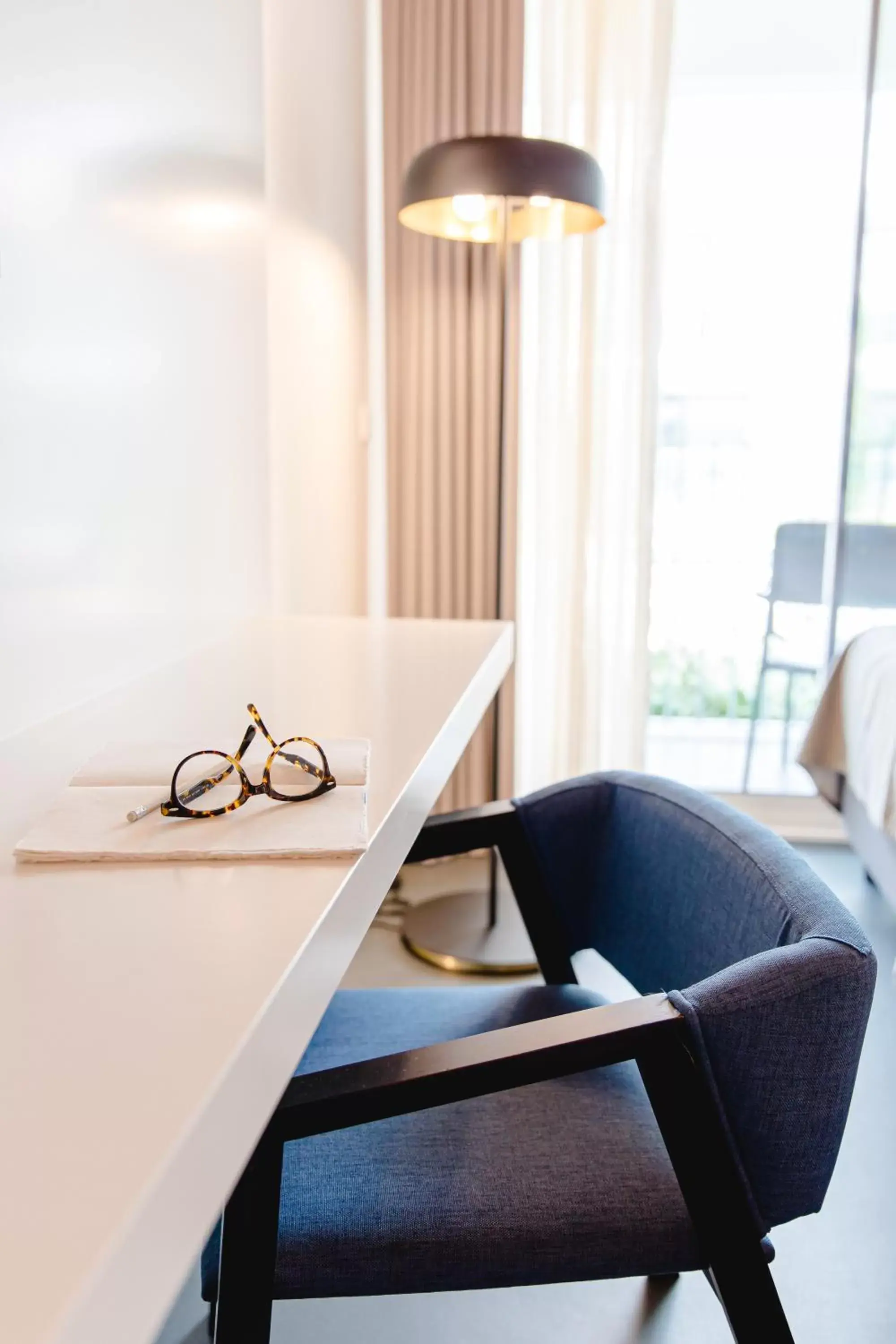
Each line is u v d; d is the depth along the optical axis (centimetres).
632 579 316
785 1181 86
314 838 73
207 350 165
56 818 77
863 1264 152
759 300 389
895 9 306
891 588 337
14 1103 42
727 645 420
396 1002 125
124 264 133
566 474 309
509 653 181
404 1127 100
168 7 145
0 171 103
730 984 84
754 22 357
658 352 301
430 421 301
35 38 108
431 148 224
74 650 121
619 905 126
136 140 135
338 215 262
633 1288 146
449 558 309
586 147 293
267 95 201
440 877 311
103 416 128
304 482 237
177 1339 129
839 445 333
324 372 254
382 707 116
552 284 302
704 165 382
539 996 126
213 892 65
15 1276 33
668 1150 87
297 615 223
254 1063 49
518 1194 91
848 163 371
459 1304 142
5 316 105
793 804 353
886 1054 209
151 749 94
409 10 284
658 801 122
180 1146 40
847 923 90
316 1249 86
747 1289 85
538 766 327
